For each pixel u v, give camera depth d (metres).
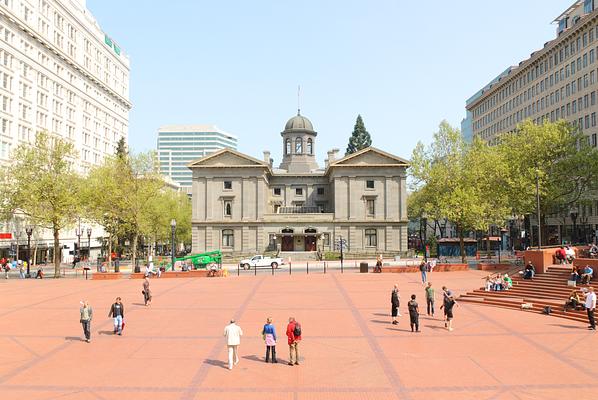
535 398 15.84
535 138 62.62
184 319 28.39
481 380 17.56
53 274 60.47
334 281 45.28
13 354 21.39
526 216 81.81
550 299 31.67
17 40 73.56
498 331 24.98
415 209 98.88
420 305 32.44
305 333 24.69
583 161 60.81
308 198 89.56
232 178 79.38
